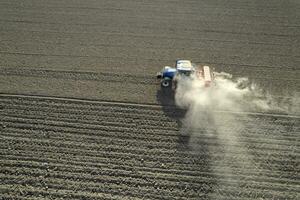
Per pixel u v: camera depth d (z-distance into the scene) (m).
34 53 50.28
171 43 53.88
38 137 37.50
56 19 58.28
